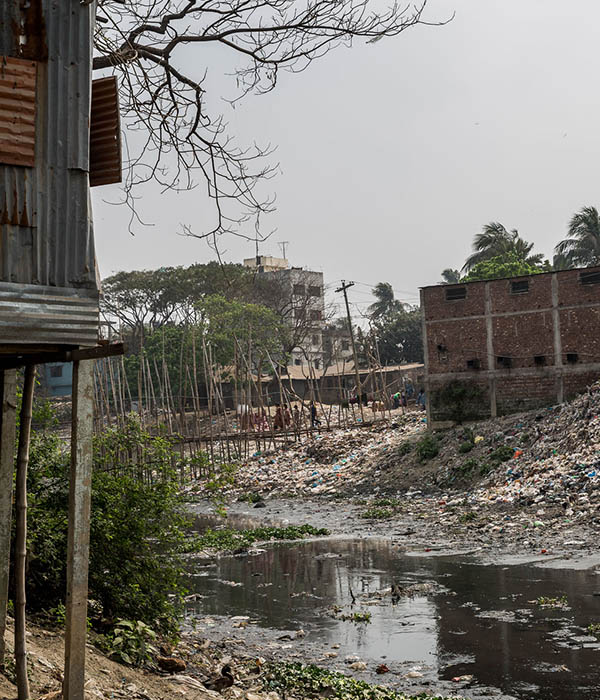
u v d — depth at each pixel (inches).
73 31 241.9
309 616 519.8
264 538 920.9
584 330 1374.3
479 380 1450.5
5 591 285.7
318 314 3038.9
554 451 1130.7
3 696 254.4
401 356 3255.4
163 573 393.4
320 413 2142.0
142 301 2655.0
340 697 337.7
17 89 232.5
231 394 2393.0
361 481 1379.2
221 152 442.6
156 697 296.4
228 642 454.3
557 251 2479.1
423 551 761.6
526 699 336.5
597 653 396.8
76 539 232.2
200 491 1428.4
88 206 241.9
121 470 404.5
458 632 454.9
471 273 2417.6
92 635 354.6
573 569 620.4
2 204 228.5
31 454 376.8
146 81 427.5
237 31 425.1
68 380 2522.1
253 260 3346.5
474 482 1195.9
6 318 225.8
